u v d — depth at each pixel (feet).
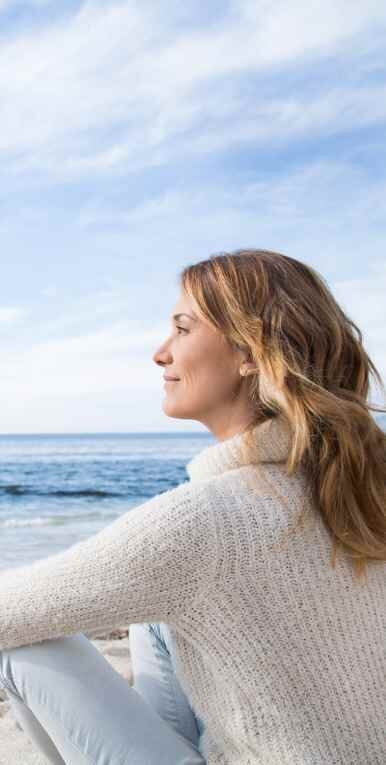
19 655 5.09
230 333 5.23
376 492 4.85
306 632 4.62
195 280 5.38
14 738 9.00
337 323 5.23
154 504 4.68
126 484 94.38
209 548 4.48
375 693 4.75
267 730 4.63
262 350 4.99
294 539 4.66
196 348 5.40
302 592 4.63
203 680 4.84
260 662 4.59
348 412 4.88
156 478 100.78
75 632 4.79
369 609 4.81
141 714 5.15
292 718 4.61
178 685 6.17
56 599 4.68
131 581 4.50
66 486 91.61
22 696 5.21
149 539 4.49
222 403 5.47
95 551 4.62
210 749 5.08
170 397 5.65
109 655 12.30
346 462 4.79
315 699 4.64
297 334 5.02
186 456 135.54
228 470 5.00
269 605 4.58
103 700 5.08
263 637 4.58
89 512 65.00
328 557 4.71
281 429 4.95
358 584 4.76
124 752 4.99
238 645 4.59
